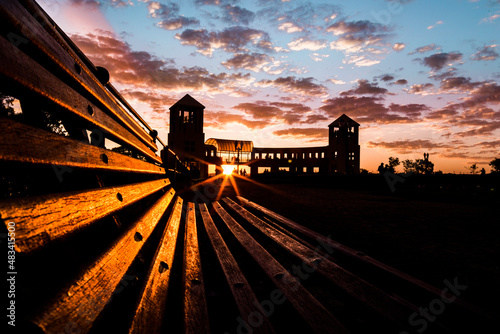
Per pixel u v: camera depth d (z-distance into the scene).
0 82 0.80
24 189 1.68
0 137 0.71
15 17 0.86
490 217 6.38
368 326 1.82
